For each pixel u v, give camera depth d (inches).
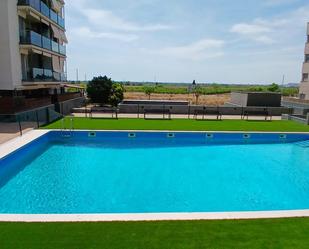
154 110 990.4
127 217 245.0
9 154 478.3
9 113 768.9
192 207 386.0
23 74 971.3
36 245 200.1
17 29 893.8
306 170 545.3
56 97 1082.7
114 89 1341.0
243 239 214.1
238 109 1102.4
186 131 719.1
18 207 371.6
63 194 413.4
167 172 517.7
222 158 607.8
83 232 218.8
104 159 576.7
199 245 205.0
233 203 402.9
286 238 217.2
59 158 576.7
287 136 749.9
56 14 1229.7
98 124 800.9
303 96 1651.1
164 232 221.3
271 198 423.2
